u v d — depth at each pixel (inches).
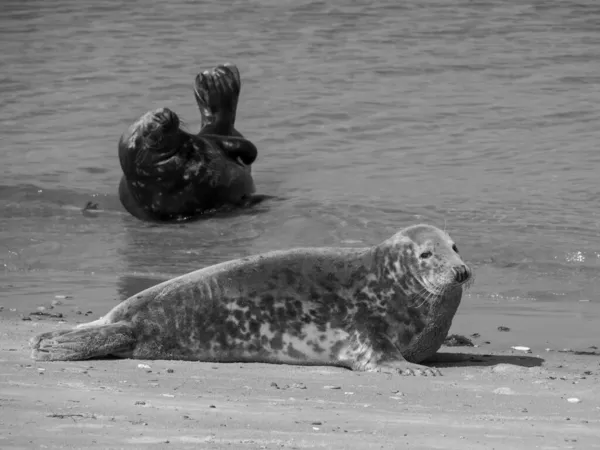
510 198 1841.8
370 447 586.2
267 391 787.4
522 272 1424.7
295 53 3260.3
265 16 3740.2
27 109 2743.6
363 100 2723.9
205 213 1859.0
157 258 1567.4
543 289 1348.4
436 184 1980.8
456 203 1815.9
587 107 2593.5
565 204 1787.6
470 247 1529.3
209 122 2009.1
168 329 962.7
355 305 979.3
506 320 1197.7
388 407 741.9
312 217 1740.9
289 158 2256.4
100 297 1307.8
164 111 1827.0
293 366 953.5
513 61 3075.8
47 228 1765.5
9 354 928.3
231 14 3804.1
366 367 942.4
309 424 649.0
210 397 743.7
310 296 981.8
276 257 999.6
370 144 2358.5
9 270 1517.0
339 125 2518.5
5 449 540.7
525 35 3344.0
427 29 3462.1
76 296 1315.2
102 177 2138.3
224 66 2018.9
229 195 1879.9
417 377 895.7
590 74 2915.8
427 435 631.2
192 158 1852.9
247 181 1918.1
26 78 3065.9
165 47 3400.6
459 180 2006.6
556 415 723.4
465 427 663.8
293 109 2657.5
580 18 3506.4
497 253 1501.0
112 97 2854.3
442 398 787.4
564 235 1581.0
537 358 1008.2
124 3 4084.6
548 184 1942.7
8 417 616.7
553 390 825.5
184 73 3085.6
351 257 1005.2
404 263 975.6
